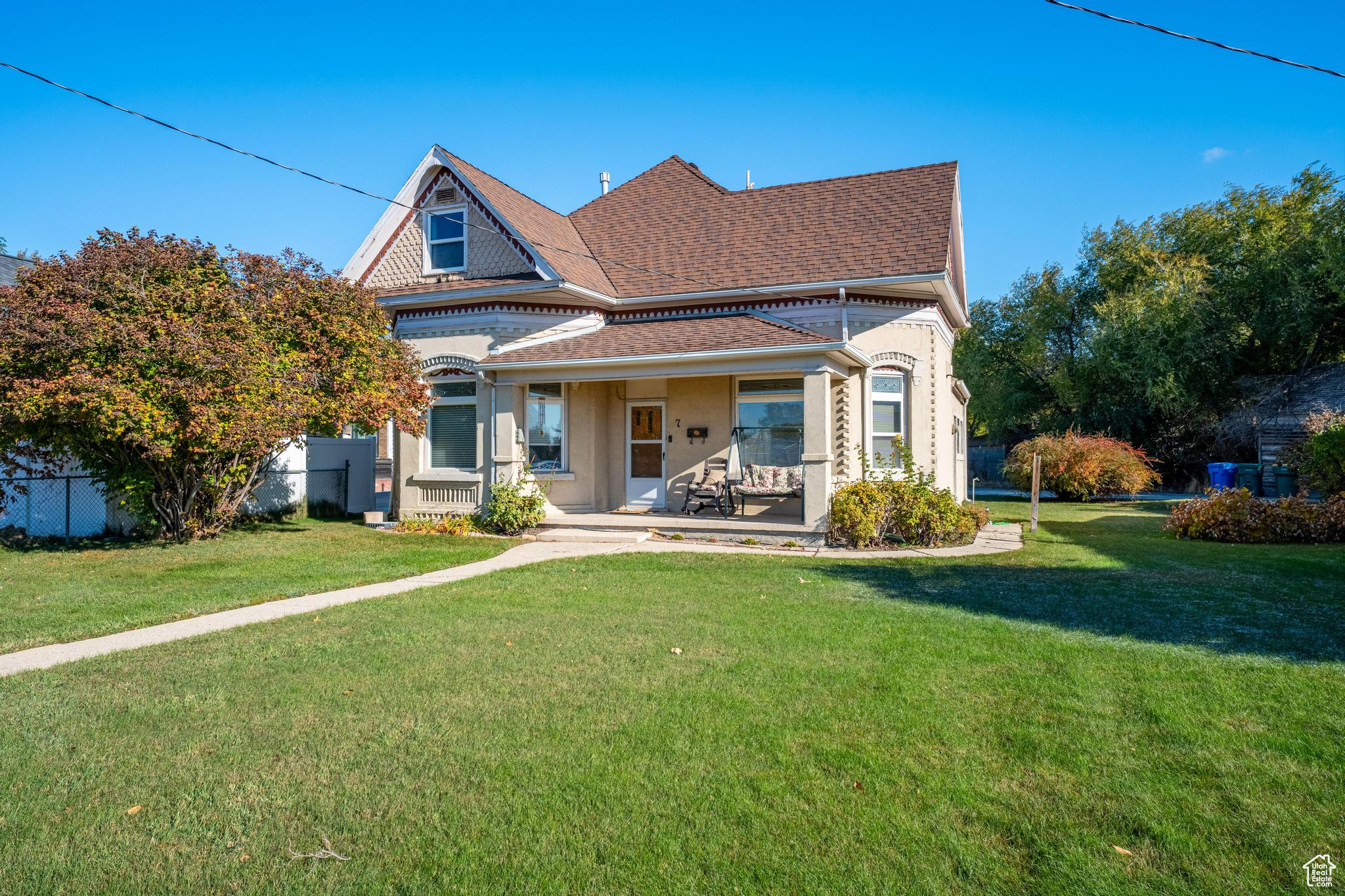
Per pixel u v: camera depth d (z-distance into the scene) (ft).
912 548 40.65
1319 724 15.26
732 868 10.85
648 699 16.98
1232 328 92.94
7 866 10.94
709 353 41.45
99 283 36.24
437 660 19.97
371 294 45.01
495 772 13.60
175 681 18.44
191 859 11.14
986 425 125.29
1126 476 79.00
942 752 14.28
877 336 49.29
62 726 15.69
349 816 12.25
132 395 33.06
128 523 46.24
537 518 45.42
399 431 50.39
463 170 51.65
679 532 43.91
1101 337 97.60
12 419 35.24
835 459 47.91
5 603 27.17
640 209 62.08
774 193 58.80
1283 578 30.32
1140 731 15.08
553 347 47.14
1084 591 28.04
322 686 18.01
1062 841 11.44
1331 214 88.07
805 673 18.65
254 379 35.94
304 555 38.40
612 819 12.09
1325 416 68.74
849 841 11.48
